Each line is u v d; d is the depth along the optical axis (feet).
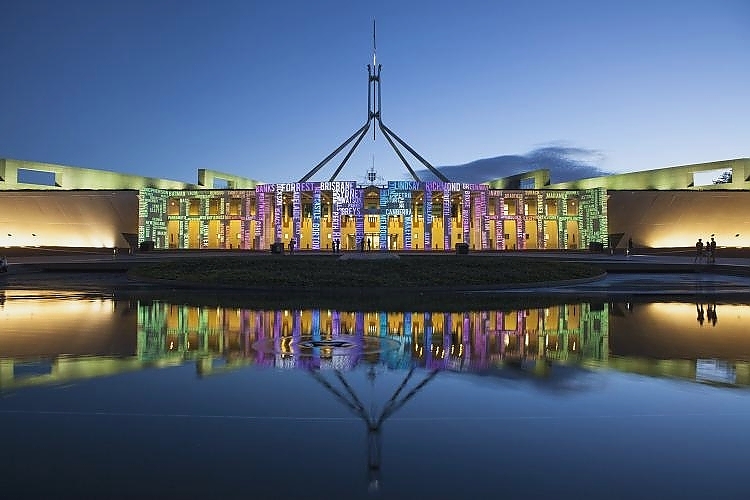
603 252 163.94
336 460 14.55
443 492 12.74
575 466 14.19
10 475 13.52
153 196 182.50
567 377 23.72
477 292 68.13
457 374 24.32
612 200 191.01
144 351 29.27
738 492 12.76
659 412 18.66
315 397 20.51
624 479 13.42
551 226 221.25
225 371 24.73
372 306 51.24
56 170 202.69
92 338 33.32
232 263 93.35
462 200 183.11
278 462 14.40
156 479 13.35
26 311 47.39
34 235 194.59
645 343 32.14
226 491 12.76
